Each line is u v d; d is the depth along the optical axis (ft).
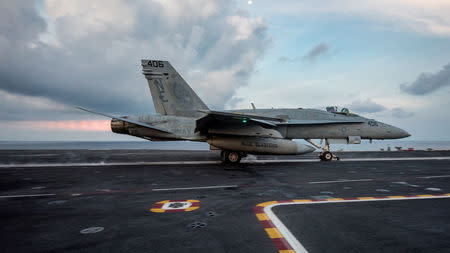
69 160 53.98
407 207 15.79
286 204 16.62
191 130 48.67
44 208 16.08
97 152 86.43
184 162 50.21
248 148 46.44
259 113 54.03
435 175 30.60
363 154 70.54
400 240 10.58
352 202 17.11
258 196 19.25
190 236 11.02
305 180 27.40
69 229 12.08
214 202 17.33
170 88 51.42
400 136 54.49
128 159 56.75
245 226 12.30
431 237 10.93
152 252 9.41
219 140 46.88
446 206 16.02
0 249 9.78
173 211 15.14
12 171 36.65
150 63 51.26
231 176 30.78
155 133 49.26
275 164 45.96
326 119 53.36
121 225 12.61
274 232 11.49
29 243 10.38
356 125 53.47
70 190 22.38
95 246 10.01
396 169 37.06
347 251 9.46
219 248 9.75
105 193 20.92
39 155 69.31
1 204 17.24
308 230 11.73
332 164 45.24
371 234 11.25
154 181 27.20
